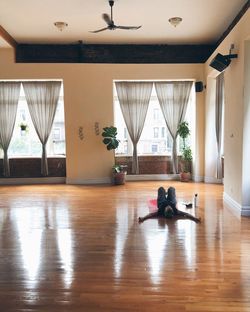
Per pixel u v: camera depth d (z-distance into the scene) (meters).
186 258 2.86
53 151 7.16
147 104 6.94
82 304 2.13
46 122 6.88
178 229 3.68
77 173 6.86
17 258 2.90
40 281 2.46
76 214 4.39
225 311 2.03
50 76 6.58
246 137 4.14
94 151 6.82
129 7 4.71
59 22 5.31
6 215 4.37
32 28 5.65
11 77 6.53
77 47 6.65
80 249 3.10
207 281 2.42
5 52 6.45
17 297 2.23
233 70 4.53
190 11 4.89
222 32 5.94
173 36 6.17
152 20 5.28
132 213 4.40
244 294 2.23
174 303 2.12
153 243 3.24
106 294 2.25
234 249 3.06
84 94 6.68
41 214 4.41
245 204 4.22
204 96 6.74
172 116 6.98
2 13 4.92
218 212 4.39
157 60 6.77
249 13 3.84
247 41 4.04
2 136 6.86
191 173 7.18
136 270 2.62
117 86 6.85
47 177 7.11
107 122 6.76
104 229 3.71
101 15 5.02
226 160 4.95
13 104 6.82
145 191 5.91
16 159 7.06
